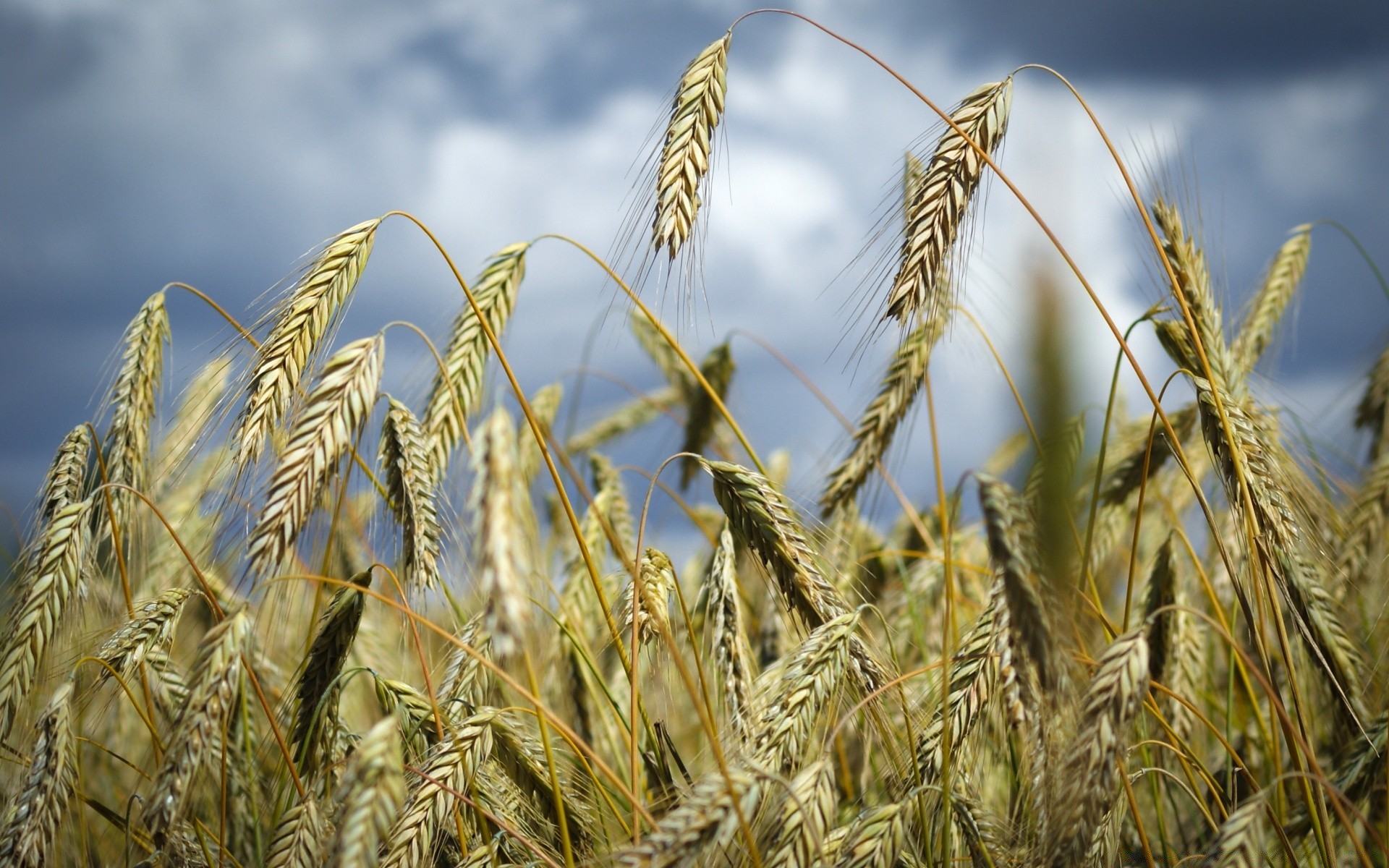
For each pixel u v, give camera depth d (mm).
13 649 922
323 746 928
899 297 935
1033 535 846
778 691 923
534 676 905
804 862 857
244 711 964
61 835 934
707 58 969
